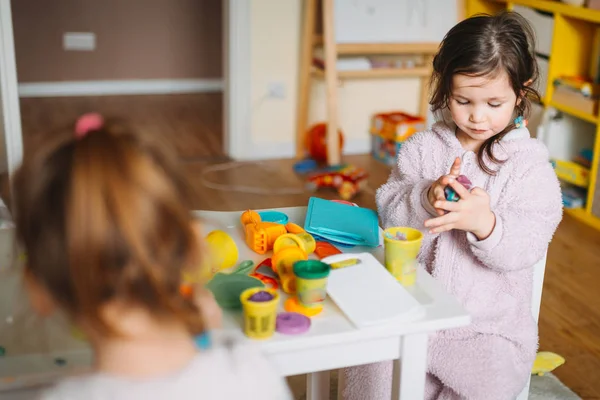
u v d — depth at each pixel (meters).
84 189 0.79
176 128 4.67
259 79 4.07
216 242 1.34
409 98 4.35
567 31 3.42
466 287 1.52
